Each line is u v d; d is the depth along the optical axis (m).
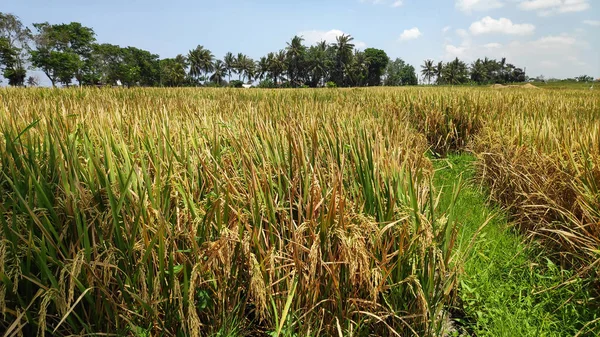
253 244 2.31
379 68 116.31
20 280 1.92
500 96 11.57
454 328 2.83
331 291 2.35
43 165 2.36
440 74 117.44
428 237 2.31
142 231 2.05
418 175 3.09
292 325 2.23
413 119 8.70
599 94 19.62
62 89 15.22
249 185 2.47
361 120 4.95
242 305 2.38
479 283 3.14
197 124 3.96
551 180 3.81
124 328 2.07
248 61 113.19
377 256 2.41
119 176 2.19
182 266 2.11
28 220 2.03
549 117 6.60
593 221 3.09
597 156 3.59
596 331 2.67
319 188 2.51
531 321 2.80
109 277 1.93
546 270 3.48
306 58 105.81
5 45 47.53
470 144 7.80
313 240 2.30
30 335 2.03
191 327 1.95
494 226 4.33
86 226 1.89
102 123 3.36
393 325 2.39
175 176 2.43
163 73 88.25
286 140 3.28
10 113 3.66
